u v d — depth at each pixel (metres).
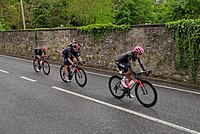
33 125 4.89
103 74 10.76
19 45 18.95
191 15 11.70
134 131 4.55
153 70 9.80
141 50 5.98
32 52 17.53
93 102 6.41
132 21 24.78
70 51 8.48
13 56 18.56
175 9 12.09
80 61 8.43
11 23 31.45
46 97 6.92
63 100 6.61
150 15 25.88
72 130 4.62
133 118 5.22
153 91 5.83
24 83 8.77
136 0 25.03
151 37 9.81
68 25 25.34
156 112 5.59
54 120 5.15
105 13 20.83
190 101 6.46
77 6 21.23
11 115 5.48
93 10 20.72
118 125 4.85
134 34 10.51
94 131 4.57
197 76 8.28
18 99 6.75
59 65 13.59
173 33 8.94
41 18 29.36
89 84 8.58
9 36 20.14
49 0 28.50
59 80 9.27
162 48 9.44
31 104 6.27
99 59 12.23
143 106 6.04
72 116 5.38
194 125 4.80
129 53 6.27
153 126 4.78
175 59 8.97
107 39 11.74
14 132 4.58
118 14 24.55
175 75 9.03
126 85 6.44
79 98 6.80
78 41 13.41
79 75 8.34
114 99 6.69
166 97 6.88
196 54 8.20
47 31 15.74
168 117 5.26
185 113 5.51
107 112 5.62
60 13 27.52
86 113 5.57
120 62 6.55
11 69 11.95
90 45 12.67
